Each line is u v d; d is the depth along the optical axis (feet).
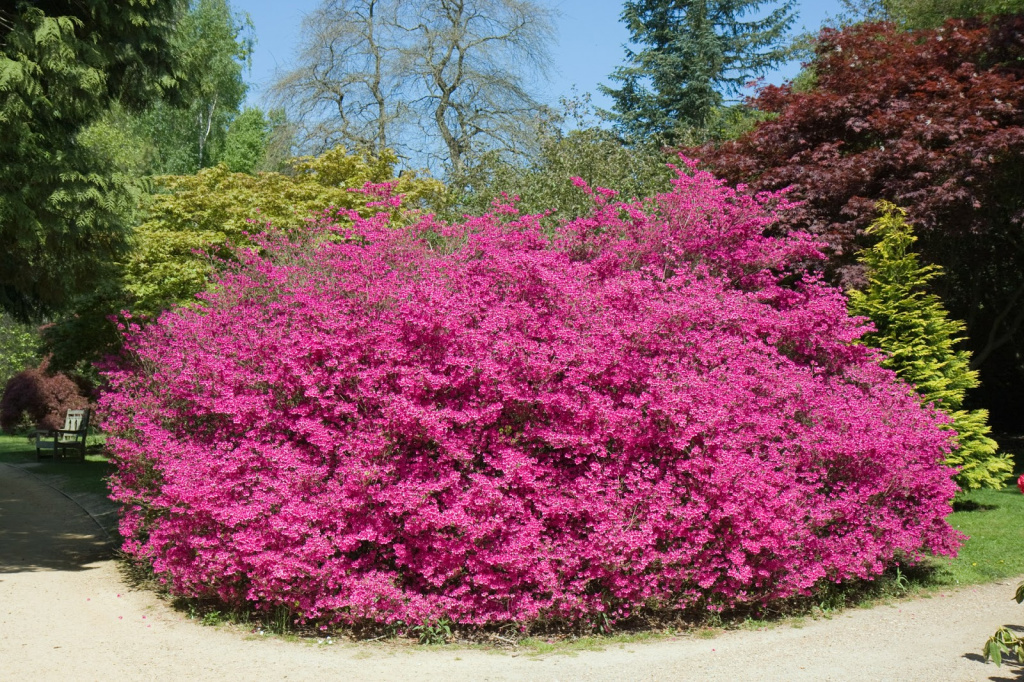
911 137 38.68
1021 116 39.01
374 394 19.83
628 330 20.90
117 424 25.20
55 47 26.86
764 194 33.01
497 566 19.04
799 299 27.73
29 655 17.17
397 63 70.38
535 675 16.02
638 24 95.71
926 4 53.93
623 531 19.08
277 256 29.86
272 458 19.81
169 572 22.16
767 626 20.03
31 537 31.50
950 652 17.61
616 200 42.88
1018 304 53.31
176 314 27.48
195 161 88.38
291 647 18.04
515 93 72.43
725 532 20.06
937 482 24.21
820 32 46.50
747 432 20.95
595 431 19.84
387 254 23.47
